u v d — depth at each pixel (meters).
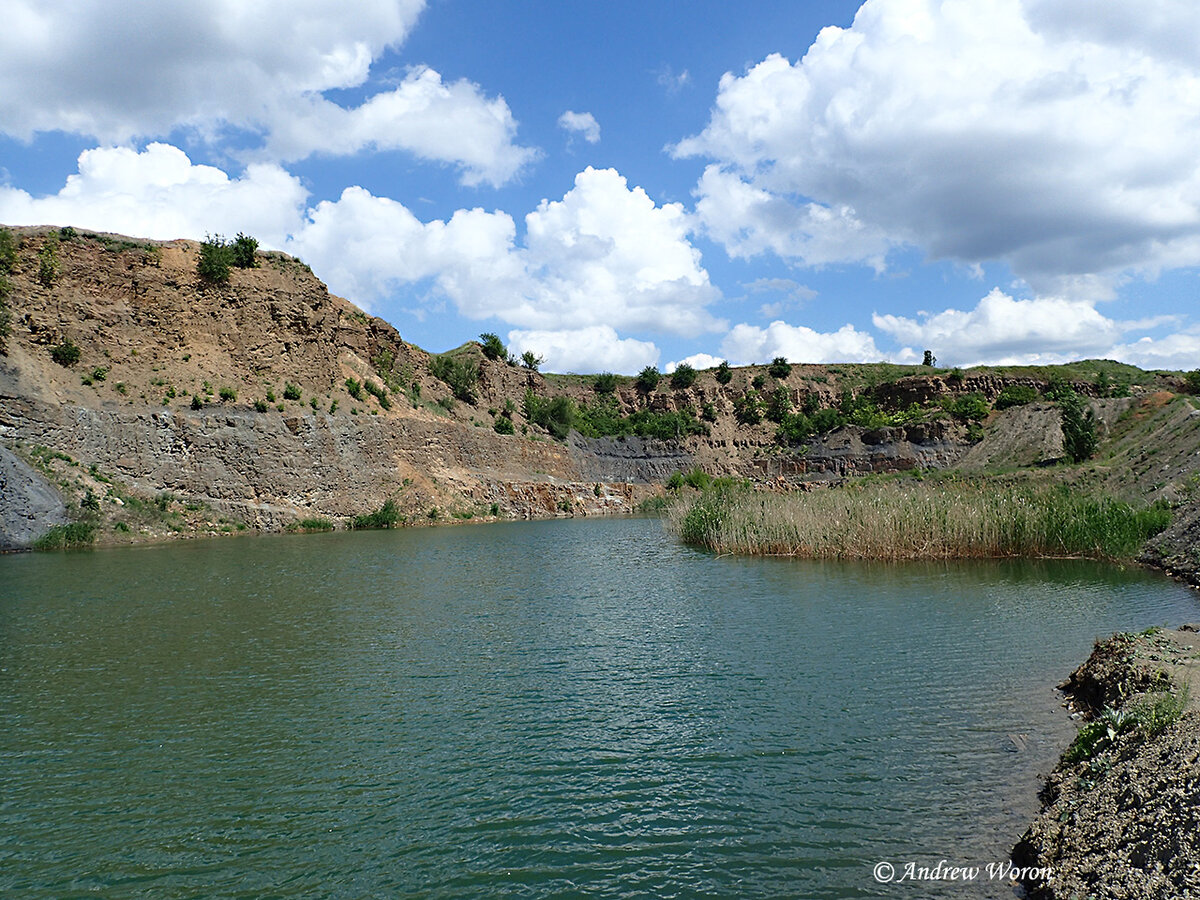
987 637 16.30
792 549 32.25
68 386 45.22
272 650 15.99
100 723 11.68
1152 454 42.56
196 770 9.99
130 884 7.38
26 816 8.77
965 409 95.00
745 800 8.93
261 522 48.78
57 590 23.73
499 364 96.88
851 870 7.37
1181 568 23.45
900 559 29.73
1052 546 28.95
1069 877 6.51
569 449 90.19
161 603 21.50
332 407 59.22
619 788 9.33
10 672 14.34
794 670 14.16
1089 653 14.72
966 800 8.74
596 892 7.12
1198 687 9.34
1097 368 125.88
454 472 67.75
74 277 49.19
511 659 15.27
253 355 56.41
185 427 48.47
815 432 104.00
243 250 59.59
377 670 14.49
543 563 31.16
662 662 14.91
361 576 27.14
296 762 10.22
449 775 9.79
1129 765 7.64
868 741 10.60
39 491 38.25
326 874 7.53
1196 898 5.19
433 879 7.42
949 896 6.84
